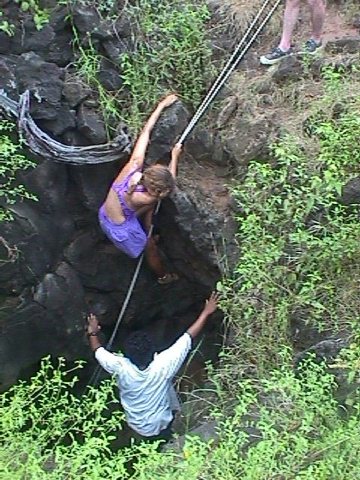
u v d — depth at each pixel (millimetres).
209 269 6441
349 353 4590
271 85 6500
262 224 5637
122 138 5906
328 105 6023
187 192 6230
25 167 5676
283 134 6051
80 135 6062
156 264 6520
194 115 6309
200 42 6484
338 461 3893
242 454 4273
